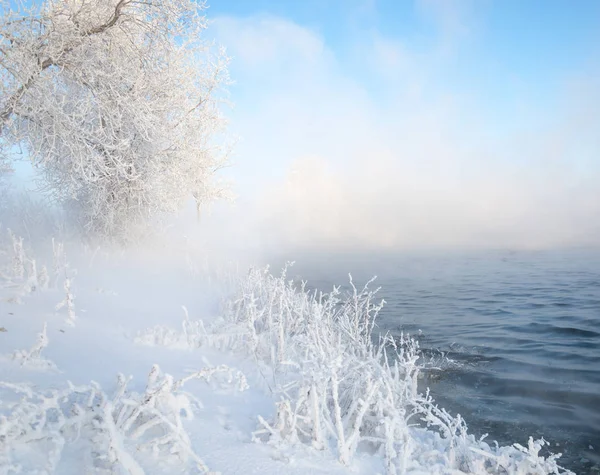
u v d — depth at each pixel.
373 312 11.38
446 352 8.03
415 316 10.98
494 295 13.81
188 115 12.94
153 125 10.28
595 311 11.20
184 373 5.08
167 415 3.21
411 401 4.44
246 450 3.25
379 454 3.58
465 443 3.71
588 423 5.22
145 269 12.32
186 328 7.25
